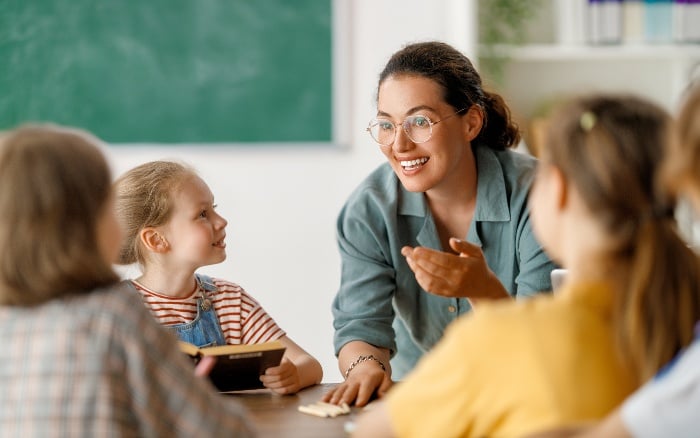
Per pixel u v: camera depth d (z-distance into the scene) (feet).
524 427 3.23
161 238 6.03
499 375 3.31
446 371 3.43
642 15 10.23
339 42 10.77
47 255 3.57
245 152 10.84
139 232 6.00
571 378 3.22
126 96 10.72
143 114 10.75
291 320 11.03
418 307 6.56
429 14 10.79
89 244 3.67
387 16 10.78
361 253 6.44
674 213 3.43
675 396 2.97
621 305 3.34
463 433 3.42
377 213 6.48
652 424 2.95
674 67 10.86
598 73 10.87
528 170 6.42
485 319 3.41
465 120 6.19
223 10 10.71
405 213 6.43
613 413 3.11
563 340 3.28
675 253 3.35
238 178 10.88
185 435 3.70
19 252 3.57
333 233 10.95
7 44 10.59
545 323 3.32
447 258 5.47
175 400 3.69
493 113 6.48
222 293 6.37
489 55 10.26
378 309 6.29
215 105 10.80
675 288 3.31
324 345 11.03
